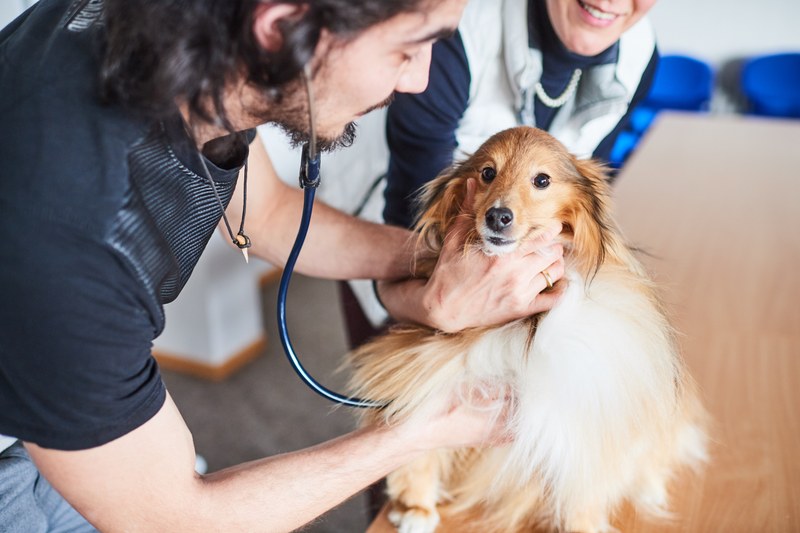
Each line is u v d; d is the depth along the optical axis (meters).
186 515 0.77
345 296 1.62
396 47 0.65
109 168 0.65
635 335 0.92
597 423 0.90
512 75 1.24
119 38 0.63
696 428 1.13
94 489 0.71
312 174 0.82
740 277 1.63
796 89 4.59
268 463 0.85
